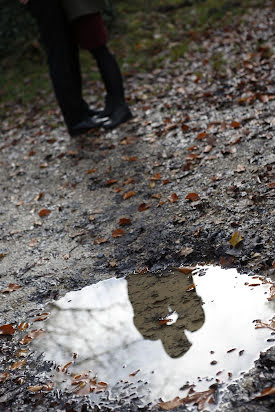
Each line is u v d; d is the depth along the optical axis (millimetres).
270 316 2143
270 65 5371
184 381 1938
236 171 3416
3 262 3260
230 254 2617
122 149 4480
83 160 4551
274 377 1841
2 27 9266
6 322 2625
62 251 3189
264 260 2492
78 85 4820
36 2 4406
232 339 2074
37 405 2023
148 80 6461
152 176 3811
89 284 2762
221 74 5609
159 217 3197
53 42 4535
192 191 3381
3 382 2197
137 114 5207
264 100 4457
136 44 8266
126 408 1892
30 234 3547
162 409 1841
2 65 8984
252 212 2898
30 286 2896
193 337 2146
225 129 4164
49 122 6074
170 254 2799
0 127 6648
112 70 4648
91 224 3414
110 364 2135
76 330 2414
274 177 3189
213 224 2912
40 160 4930
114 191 3785
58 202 3926
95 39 4555
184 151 4039
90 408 1938
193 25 8469
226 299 2326
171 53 7324
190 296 2422
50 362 2244
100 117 4824
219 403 1803
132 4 9805
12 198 4277
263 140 3746
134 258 2873
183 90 5523
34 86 7914
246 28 7430
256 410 1735
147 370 2045
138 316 2391
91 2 4383
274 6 8125
